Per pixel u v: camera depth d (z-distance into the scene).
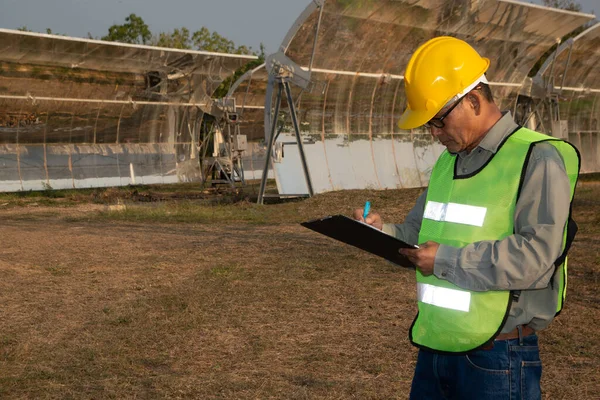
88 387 5.18
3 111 24.84
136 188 27.84
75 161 27.72
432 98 2.76
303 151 19.50
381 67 22.48
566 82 28.55
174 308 7.46
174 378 5.35
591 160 31.97
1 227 14.85
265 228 14.50
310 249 11.27
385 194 19.34
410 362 5.70
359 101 23.02
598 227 13.39
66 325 6.87
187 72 27.08
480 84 2.75
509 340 2.70
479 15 22.09
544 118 27.97
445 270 2.60
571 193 2.62
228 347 6.13
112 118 28.12
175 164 30.70
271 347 6.12
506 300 2.65
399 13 20.38
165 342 6.27
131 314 7.19
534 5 22.64
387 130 24.33
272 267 9.73
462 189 2.76
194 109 29.91
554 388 5.11
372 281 8.72
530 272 2.49
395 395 5.00
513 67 25.53
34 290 8.47
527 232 2.52
